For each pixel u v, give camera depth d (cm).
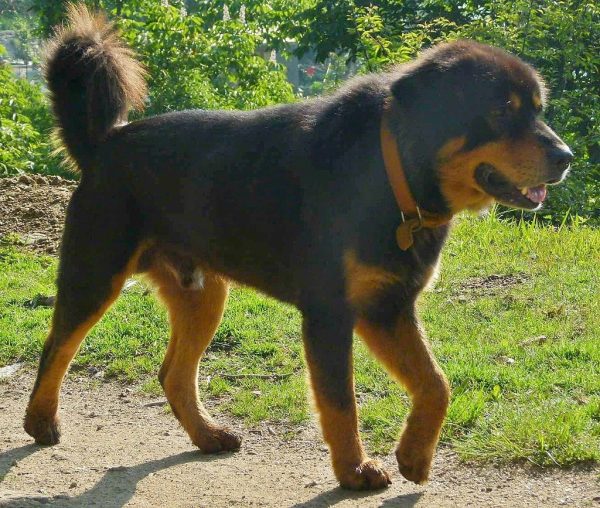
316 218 529
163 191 598
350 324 519
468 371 655
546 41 1560
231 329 791
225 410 668
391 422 601
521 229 1072
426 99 514
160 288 632
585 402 597
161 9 1848
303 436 616
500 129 518
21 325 849
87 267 602
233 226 572
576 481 512
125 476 562
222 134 587
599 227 1241
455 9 1928
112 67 632
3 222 1145
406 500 505
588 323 759
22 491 539
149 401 704
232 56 1919
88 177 618
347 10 2067
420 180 521
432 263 536
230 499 519
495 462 540
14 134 1568
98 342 795
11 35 4184
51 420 621
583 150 1502
